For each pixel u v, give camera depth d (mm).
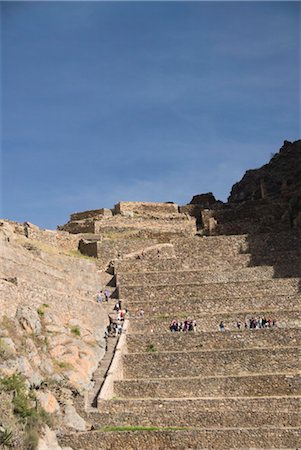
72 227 76938
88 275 61000
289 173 93375
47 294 47375
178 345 49969
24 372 37719
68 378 40969
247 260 67750
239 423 39781
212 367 46781
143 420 39844
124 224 77938
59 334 44625
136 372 46906
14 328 41125
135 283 62219
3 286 42188
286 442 37406
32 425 34656
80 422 38500
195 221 81938
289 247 70188
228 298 57375
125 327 52094
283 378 43844
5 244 51188
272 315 54281
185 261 66938
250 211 81812
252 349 47000
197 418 39906
